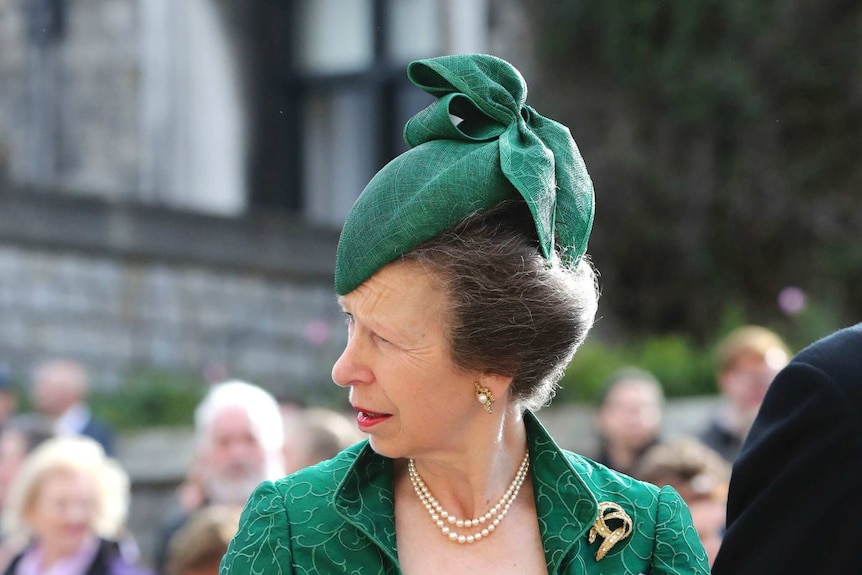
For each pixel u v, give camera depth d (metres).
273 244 15.23
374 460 2.70
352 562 2.59
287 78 18.91
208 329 14.75
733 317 16.00
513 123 2.58
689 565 2.72
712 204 17.25
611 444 8.59
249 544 2.59
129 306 14.29
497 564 2.65
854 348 3.03
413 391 2.55
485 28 18.02
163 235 14.51
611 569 2.69
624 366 13.77
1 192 13.61
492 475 2.68
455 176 2.51
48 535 7.09
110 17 18.39
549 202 2.52
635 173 17.33
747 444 3.12
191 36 18.36
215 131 18.48
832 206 16.98
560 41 17.61
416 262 2.51
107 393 13.75
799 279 16.97
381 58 18.44
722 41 17.17
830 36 17.03
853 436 2.94
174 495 11.87
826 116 17.03
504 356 2.55
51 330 13.83
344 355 2.60
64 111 18.52
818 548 2.96
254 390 7.46
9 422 11.07
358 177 18.56
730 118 17.17
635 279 17.53
